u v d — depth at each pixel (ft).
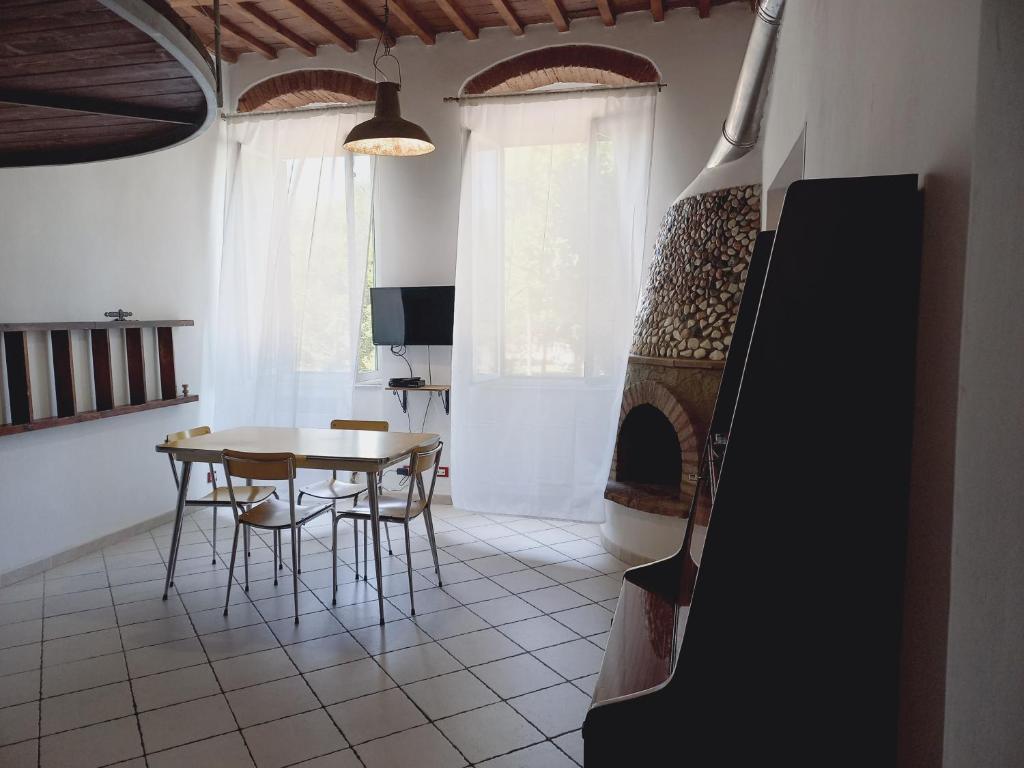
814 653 4.72
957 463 3.80
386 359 18.47
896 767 4.71
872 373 4.59
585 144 16.39
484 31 16.93
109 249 15.23
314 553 14.70
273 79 18.30
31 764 7.73
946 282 4.03
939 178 4.17
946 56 4.07
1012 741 3.84
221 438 13.33
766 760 4.80
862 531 4.65
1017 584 3.87
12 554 13.14
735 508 4.75
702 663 4.83
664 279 14.05
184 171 17.42
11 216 13.09
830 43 7.30
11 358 13.01
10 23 5.18
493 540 15.55
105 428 15.17
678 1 15.37
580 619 11.44
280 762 7.75
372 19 16.19
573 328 16.70
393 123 12.23
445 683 9.43
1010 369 3.84
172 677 9.59
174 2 14.52
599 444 16.62
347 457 11.47
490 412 17.30
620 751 4.93
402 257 18.07
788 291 4.67
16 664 9.94
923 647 4.25
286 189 17.89
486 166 16.93
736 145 12.82
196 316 17.94
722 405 7.81
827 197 4.62
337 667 9.86
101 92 6.79
